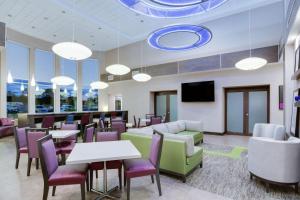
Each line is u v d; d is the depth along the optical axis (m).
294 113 3.91
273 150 2.75
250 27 6.38
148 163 2.83
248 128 7.33
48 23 7.21
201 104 8.04
